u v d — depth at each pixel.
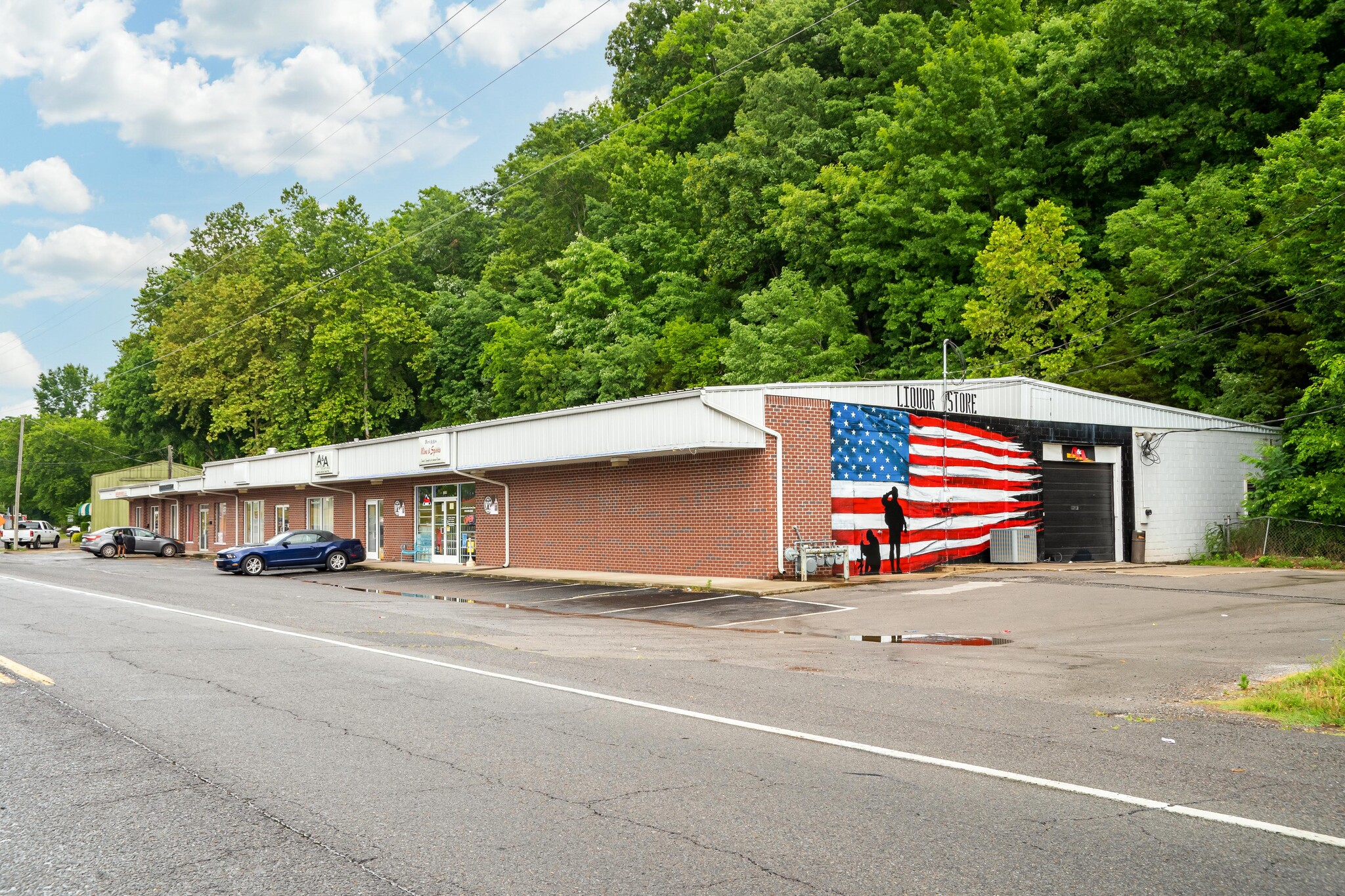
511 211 74.12
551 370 53.38
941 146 45.38
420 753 6.60
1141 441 29.53
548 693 8.88
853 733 7.20
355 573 30.55
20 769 6.20
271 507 45.12
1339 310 29.47
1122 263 41.72
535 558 28.64
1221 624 13.87
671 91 72.19
